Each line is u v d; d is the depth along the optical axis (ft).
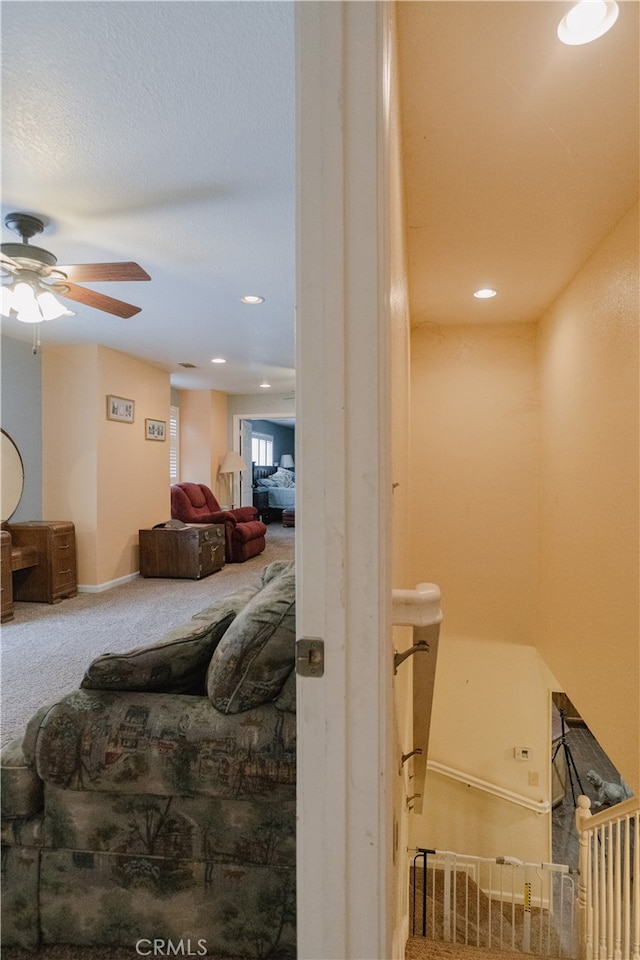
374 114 2.05
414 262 8.50
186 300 11.73
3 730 7.66
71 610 14.01
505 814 12.58
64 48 4.72
